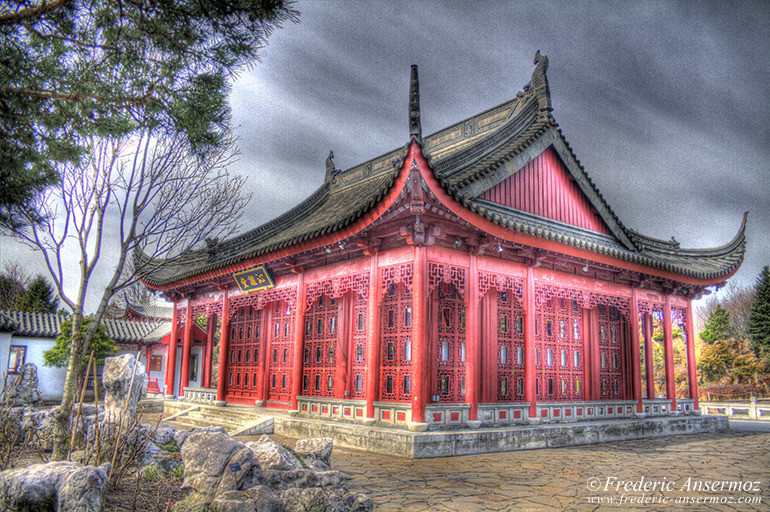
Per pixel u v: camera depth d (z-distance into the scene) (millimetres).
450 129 23484
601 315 20688
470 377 15523
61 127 7699
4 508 5863
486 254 16562
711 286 23547
